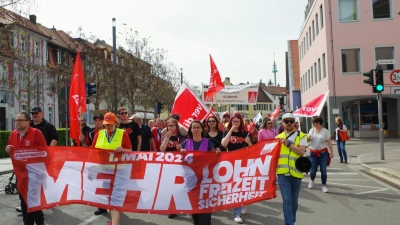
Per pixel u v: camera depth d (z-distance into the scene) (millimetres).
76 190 6484
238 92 14914
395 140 26859
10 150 6324
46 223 7113
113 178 6508
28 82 29359
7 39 15727
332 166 15203
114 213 6422
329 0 30203
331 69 30000
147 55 37062
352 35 29828
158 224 7055
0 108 33531
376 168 13242
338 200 8891
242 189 6250
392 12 29484
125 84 33875
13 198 9648
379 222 6926
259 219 7355
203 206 6293
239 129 7391
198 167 6367
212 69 11406
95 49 33031
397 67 29406
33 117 7336
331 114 29828
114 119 6668
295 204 6035
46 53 39688
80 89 9078
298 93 52125
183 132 8516
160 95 39000
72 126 8961
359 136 30516
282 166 5961
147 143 9734
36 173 6406
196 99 9922
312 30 36781
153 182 6430
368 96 29469
